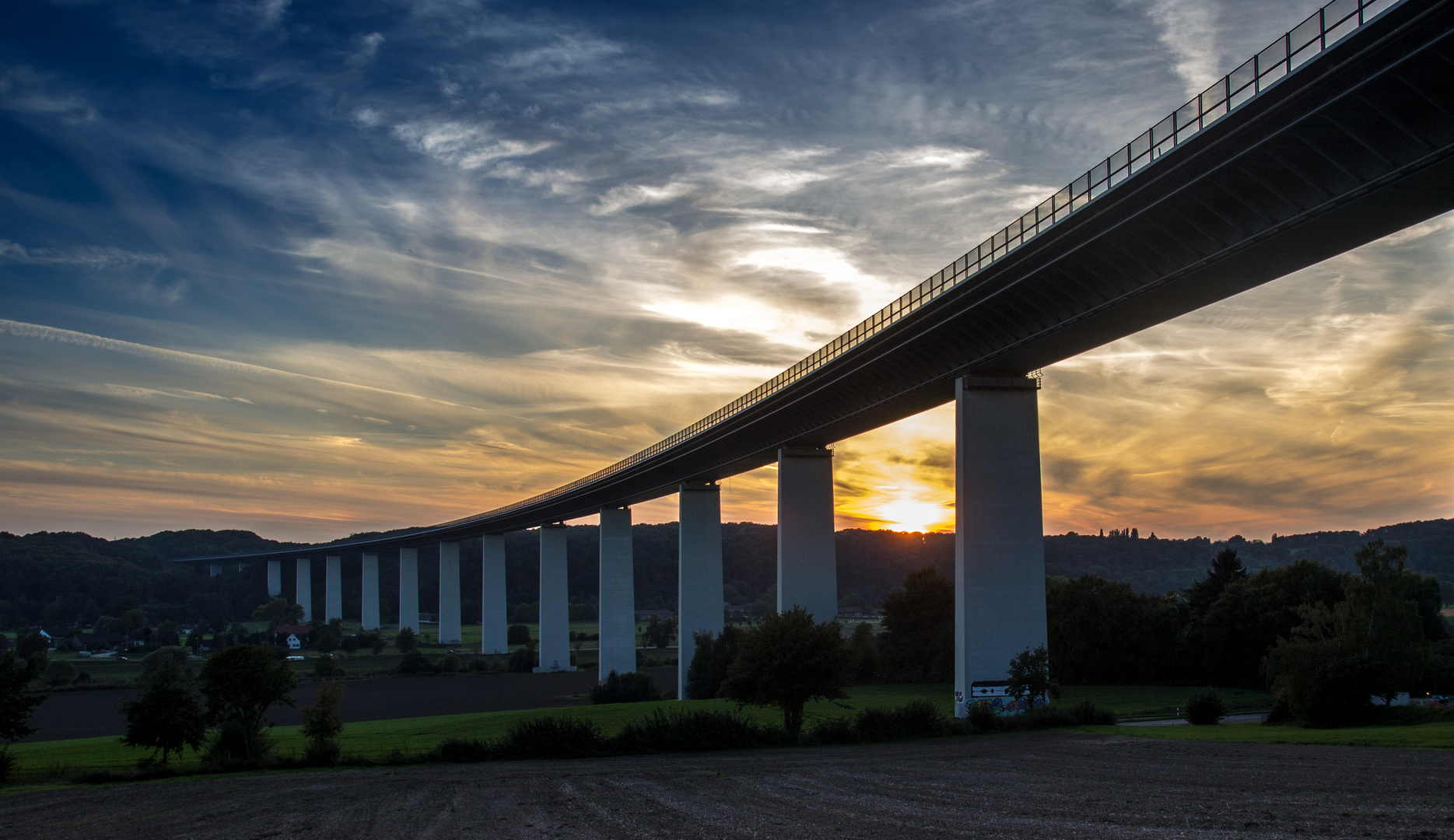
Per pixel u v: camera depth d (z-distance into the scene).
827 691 44.28
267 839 22.25
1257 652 73.69
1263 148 31.72
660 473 98.75
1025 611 51.53
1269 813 19.16
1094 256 41.03
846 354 61.12
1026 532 52.25
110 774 40.28
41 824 26.53
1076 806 21.33
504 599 156.88
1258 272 37.62
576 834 21.08
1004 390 53.44
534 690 106.31
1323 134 30.41
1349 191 30.31
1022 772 28.42
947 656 86.88
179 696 42.38
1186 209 36.19
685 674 92.81
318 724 43.88
